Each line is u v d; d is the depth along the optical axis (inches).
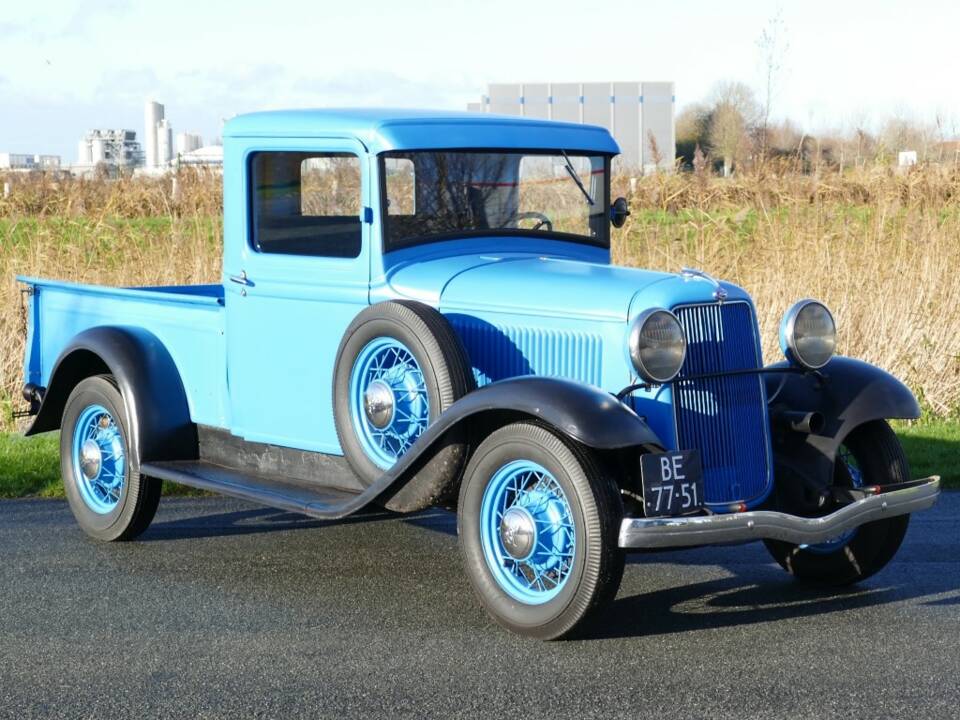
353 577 220.7
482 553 186.7
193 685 164.7
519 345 201.0
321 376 222.1
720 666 171.2
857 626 190.1
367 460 205.2
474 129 223.5
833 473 212.8
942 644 179.9
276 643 182.5
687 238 446.6
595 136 241.9
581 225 239.8
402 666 171.8
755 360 201.0
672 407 187.9
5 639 184.7
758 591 212.5
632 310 189.2
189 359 245.8
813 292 403.9
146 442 239.1
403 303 199.3
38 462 316.8
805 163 457.7
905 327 391.9
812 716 151.4
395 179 214.1
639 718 151.4
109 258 454.3
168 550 241.3
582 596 174.1
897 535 206.7
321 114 222.4
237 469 238.8
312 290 221.5
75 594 209.6
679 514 179.3
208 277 439.5
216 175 491.5
